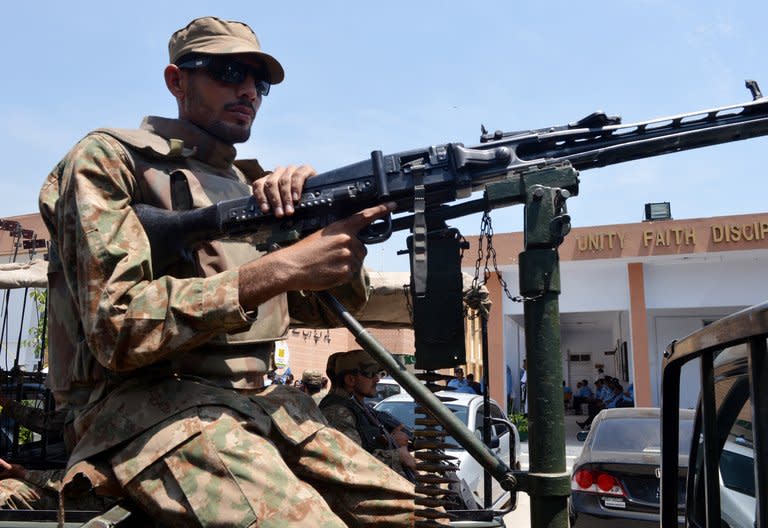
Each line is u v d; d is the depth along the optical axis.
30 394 4.26
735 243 17.75
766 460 1.18
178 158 2.23
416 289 1.82
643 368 18.73
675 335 19.81
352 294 2.47
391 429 5.12
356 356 5.04
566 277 19.75
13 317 9.66
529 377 1.60
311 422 2.23
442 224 1.92
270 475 1.82
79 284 1.88
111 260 1.85
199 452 1.83
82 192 1.92
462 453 6.64
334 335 16.84
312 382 6.33
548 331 1.60
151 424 1.90
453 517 2.47
